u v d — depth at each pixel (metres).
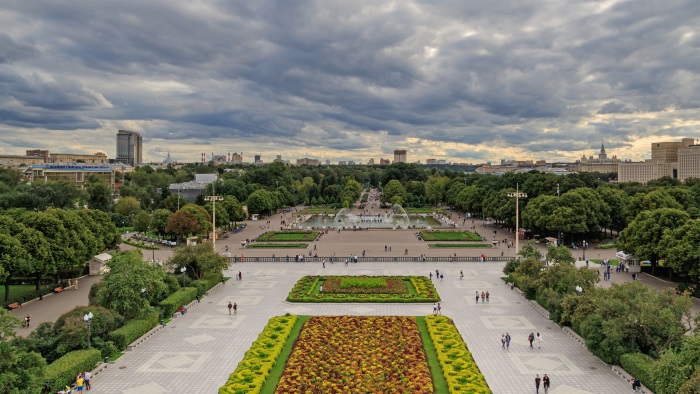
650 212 137.25
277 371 69.50
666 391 52.34
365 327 86.56
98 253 141.12
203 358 75.75
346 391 61.88
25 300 108.25
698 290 111.75
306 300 106.81
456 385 62.84
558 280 98.81
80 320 73.50
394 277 126.00
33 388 54.84
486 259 153.12
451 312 99.38
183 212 185.62
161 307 96.75
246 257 159.12
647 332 69.38
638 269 137.88
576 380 67.25
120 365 73.06
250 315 98.38
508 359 74.88
